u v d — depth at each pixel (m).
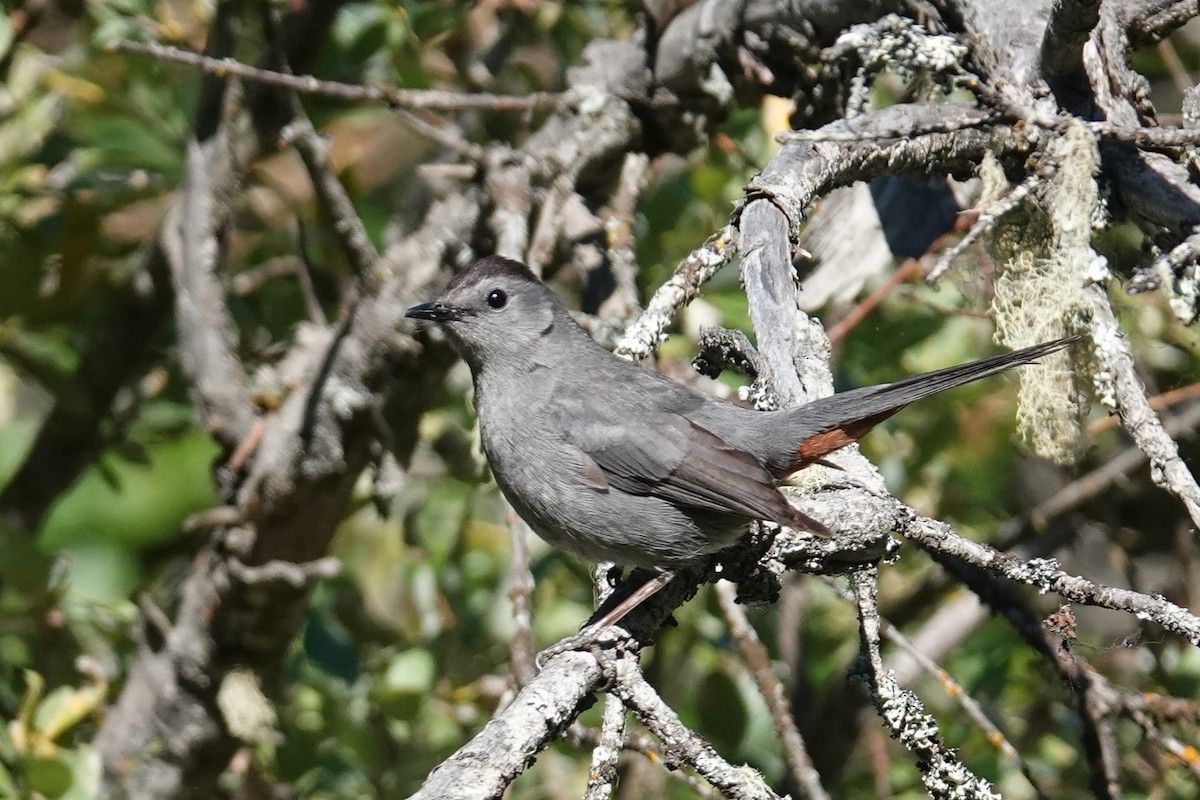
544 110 12.05
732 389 11.16
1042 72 8.59
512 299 9.00
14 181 11.25
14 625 10.31
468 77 12.31
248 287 12.05
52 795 8.87
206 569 10.71
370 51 11.45
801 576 12.26
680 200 12.02
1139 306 10.92
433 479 12.52
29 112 11.28
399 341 10.09
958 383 7.98
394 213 13.11
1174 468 6.80
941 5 9.12
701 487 8.30
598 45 10.59
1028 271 8.21
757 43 10.08
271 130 10.38
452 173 9.69
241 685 10.29
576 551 8.98
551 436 8.77
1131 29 9.09
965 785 7.01
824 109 10.18
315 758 10.55
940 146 8.56
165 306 11.98
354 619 11.98
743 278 8.09
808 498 7.77
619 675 6.49
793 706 12.14
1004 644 11.84
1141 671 11.77
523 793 11.16
